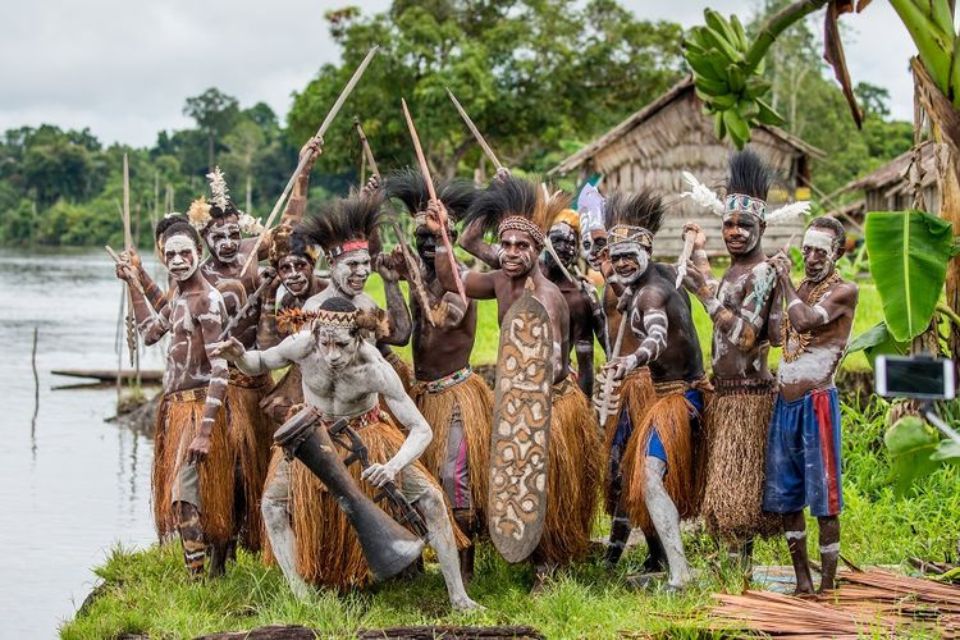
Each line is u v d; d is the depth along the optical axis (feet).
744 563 25.73
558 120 129.29
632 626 21.97
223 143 347.36
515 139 135.95
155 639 22.66
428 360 25.76
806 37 173.27
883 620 21.42
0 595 30.94
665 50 132.67
